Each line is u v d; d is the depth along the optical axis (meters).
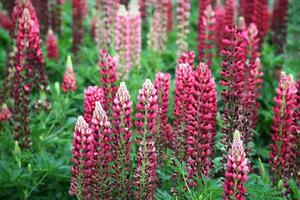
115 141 2.73
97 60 4.56
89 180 2.73
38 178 3.15
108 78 3.00
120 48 3.92
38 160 3.12
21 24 3.25
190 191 2.68
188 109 2.84
